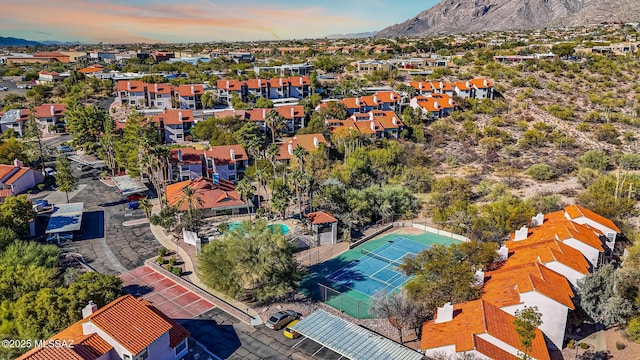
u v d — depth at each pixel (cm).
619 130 14238
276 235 5991
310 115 14812
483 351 4100
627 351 4756
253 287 5841
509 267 5472
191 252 7325
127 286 6262
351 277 6700
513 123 15062
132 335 4169
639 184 9144
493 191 9738
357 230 8469
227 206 8775
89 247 7519
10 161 11088
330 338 4578
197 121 13762
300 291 6241
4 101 17850
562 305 4612
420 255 5709
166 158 9369
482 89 17088
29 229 7856
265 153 11081
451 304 4794
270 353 4838
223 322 5409
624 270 5475
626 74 18812
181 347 4653
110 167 11325
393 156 11469
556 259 5366
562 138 13500
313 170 10669
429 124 15100
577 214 6825
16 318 4688
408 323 5069
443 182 9856
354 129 12962
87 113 12694
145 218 8794
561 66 19762
